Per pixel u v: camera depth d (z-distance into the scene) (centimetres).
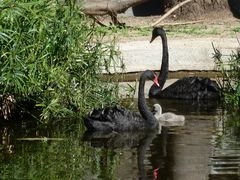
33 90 1566
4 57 1507
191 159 1284
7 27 1509
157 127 1535
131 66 2172
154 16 2936
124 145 1391
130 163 1265
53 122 1574
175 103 1819
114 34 2430
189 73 2238
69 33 1594
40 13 1551
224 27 2656
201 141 1408
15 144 1392
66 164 1255
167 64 1989
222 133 1473
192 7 2866
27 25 1521
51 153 1328
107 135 1473
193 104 1802
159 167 1240
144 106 1541
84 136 1462
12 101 1595
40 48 1538
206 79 1875
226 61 2162
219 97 1844
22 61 1508
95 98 1655
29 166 1240
